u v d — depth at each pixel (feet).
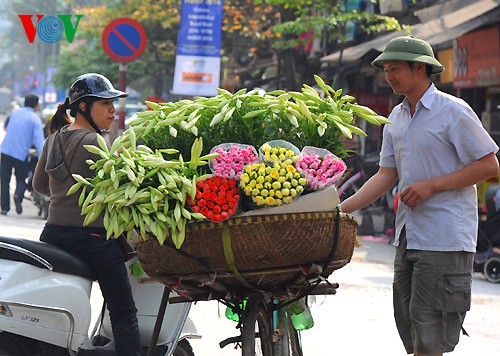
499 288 66.95
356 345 45.01
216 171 25.91
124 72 82.07
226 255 25.73
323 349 43.91
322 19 106.73
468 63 94.89
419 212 30.83
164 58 197.36
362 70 120.98
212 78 89.71
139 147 26.61
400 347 44.78
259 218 25.58
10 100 586.45
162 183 25.50
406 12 115.96
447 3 100.89
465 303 30.96
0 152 95.86
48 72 273.54
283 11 123.24
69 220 30.14
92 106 30.91
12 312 29.04
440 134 30.58
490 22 86.79
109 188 26.11
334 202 26.23
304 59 128.77
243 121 27.55
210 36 89.40
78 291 30.01
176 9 165.48
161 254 26.27
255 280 27.07
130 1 167.84
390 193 99.40
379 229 99.40
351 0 123.03
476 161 30.35
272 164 26.08
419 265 30.81
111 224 26.04
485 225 70.13
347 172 29.01
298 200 25.82
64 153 30.12
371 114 29.01
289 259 26.27
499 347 45.62
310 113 27.68
